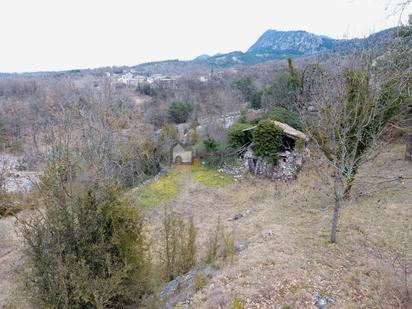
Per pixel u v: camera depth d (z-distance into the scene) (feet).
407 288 17.85
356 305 18.12
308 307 18.52
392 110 33.30
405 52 29.30
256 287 21.09
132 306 20.81
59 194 18.29
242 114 89.30
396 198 32.94
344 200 34.76
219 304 20.13
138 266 20.57
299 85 74.90
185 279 25.93
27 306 20.03
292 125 75.61
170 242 29.66
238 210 50.55
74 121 55.11
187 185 66.49
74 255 17.90
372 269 21.42
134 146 72.28
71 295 17.51
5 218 48.34
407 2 13.66
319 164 46.11
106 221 19.39
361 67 29.07
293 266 22.84
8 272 32.35
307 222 32.30
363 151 27.45
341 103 26.43
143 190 62.69
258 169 67.82
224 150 76.95
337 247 25.12
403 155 46.11
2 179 59.06
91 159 36.81
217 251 31.19
